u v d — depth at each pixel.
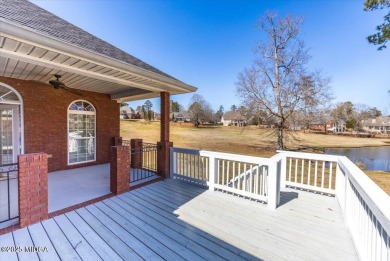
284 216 3.16
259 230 2.75
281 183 4.59
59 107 6.06
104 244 2.38
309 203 3.67
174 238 2.53
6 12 2.90
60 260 2.10
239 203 3.66
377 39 8.80
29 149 5.38
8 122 5.16
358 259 2.16
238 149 16.03
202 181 4.61
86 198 3.79
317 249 2.34
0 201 3.64
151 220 2.99
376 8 8.37
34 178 2.81
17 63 3.76
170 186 4.62
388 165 13.24
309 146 17.23
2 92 4.96
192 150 4.82
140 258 2.14
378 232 1.60
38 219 2.85
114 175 4.07
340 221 3.02
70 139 6.40
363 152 17.73
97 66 3.35
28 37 2.32
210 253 2.25
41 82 5.53
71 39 3.28
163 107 5.38
